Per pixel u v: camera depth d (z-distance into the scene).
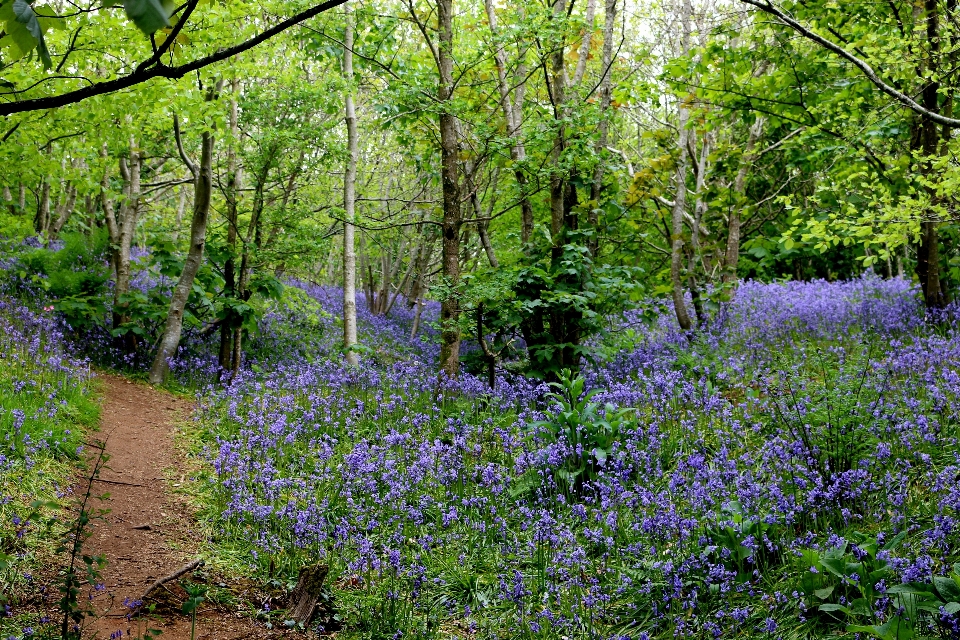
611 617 5.30
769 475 6.62
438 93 12.02
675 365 11.35
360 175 20.80
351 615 5.30
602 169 13.24
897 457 6.63
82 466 7.18
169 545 6.05
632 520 6.39
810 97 11.24
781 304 14.21
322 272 30.47
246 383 11.30
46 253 13.40
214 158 16.06
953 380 7.72
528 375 11.62
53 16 1.80
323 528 6.23
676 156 13.26
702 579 5.30
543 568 5.77
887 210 8.48
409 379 11.38
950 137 10.95
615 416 7.91
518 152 12.75
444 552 6.23
